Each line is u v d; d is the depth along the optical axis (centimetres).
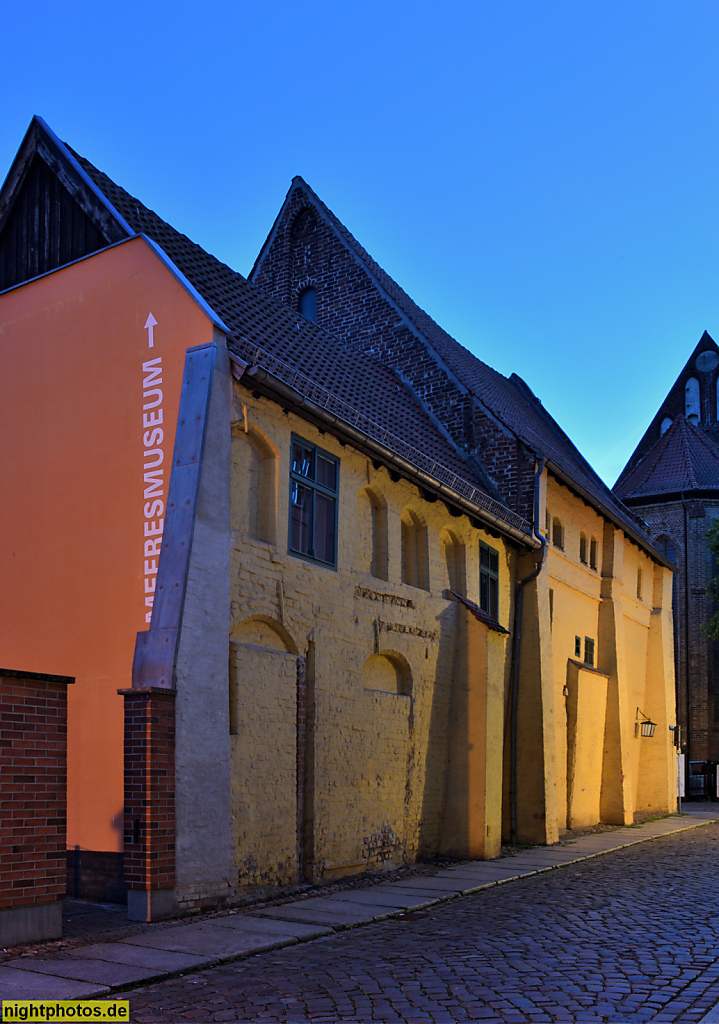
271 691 1155
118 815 1086
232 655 1100
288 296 2325
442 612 1605
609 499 3098
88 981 718
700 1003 680
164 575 1054
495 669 1642
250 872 1088
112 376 1211
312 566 1265
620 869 1448
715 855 1647
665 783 2783
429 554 1589
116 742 1106
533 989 719
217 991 711
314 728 1238
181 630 1020
